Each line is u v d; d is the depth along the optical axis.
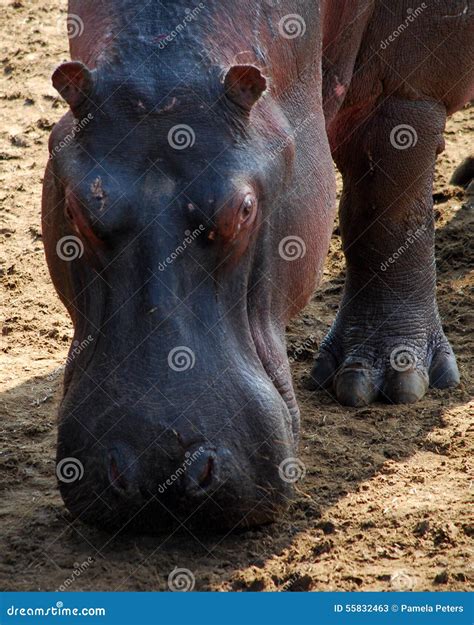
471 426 8.15
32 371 9.34
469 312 10.03
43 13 16.42
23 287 10.85
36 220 12.03
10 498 7.31
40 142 13.51
